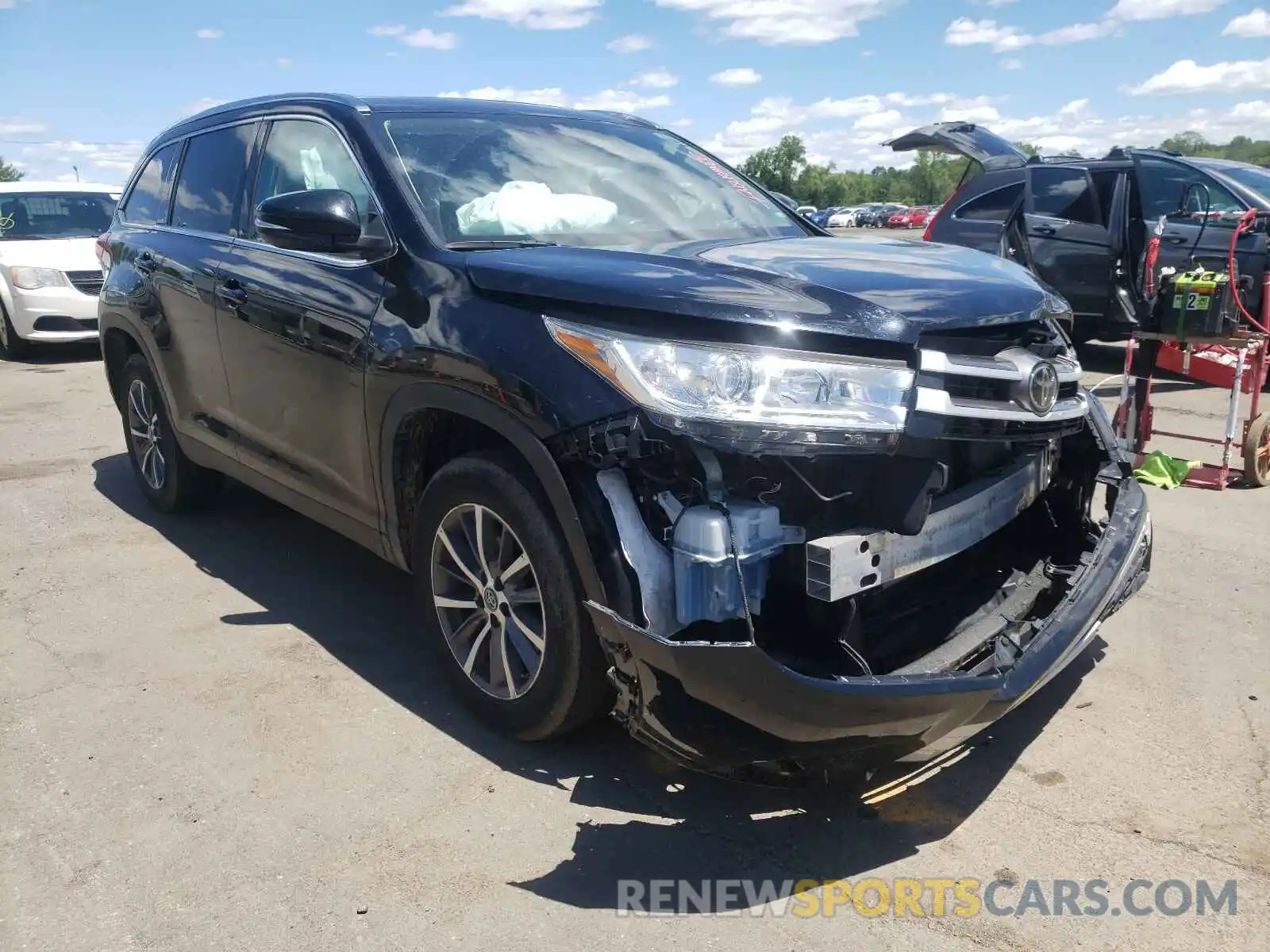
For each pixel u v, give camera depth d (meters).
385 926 2.31
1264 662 3.54
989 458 2.92
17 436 7.04
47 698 3.36
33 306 9.90
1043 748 3.03
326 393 3.44
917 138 10.74
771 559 2.53
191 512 5.22
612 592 2.45
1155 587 4.20
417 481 3.25
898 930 2.30
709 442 2.33
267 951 2.24
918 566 2.60
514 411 2.62
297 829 2.66
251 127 4.22
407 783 2.86
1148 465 5.78
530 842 2.61
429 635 3.23
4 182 11.04
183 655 3.66
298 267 3.60
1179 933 2.28
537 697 2.86
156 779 2.89
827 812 2.74
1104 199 9.27
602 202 3.56
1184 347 5.95
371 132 3.49
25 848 2.60
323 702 3.32
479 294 2.84
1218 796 2.78
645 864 2.53
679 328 2.43
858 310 2.44
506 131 3.73
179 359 4.52
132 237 4.97
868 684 2.30
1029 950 2.24
